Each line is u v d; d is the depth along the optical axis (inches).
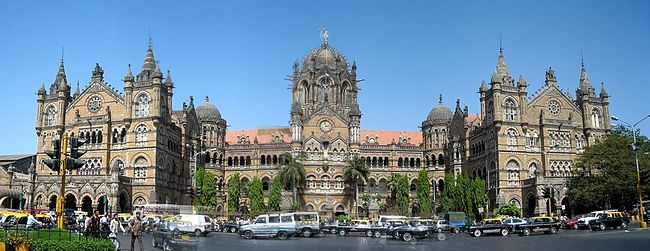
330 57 5851.4
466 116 5108.3
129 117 4357.8
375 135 6013.8
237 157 5482.3
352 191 5172.2
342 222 3292.3
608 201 3973.9
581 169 4394.7
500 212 4126.5
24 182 4512.8
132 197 4222.4
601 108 4788.4
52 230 1727.4
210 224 2960.1
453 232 3496.6
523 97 4571.9
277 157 5383.9
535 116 4606.3
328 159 5221.5
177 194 4650.6
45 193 4133.9
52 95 4658.0
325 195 5137.8
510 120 4517.7
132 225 1690.5
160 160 4335.6
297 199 5054.1
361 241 2561.5
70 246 1374.3
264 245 2256.4
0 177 4544.8
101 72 4621.1
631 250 1796.3
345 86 5846.5
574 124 4687.5
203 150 5290.4
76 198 4069.9
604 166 3939.5
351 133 5285.4
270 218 2773.1
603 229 3120.1
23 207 4252.0
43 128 4598.9
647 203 5162.4
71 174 4402.1
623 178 3784.5
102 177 4074.8
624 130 5290.4
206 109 5551.2
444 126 5580.7
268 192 5290.4
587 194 3902.6
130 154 4303.6
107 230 1975.9
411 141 6008.9
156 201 4190.5
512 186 4419.3
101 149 4384.8
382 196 5295.3
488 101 4680.1
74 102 4589.1
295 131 5226.4
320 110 5359.3
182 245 1797.5
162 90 4478.3
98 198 4028.1
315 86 5703.7
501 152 4439.0
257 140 5654.5
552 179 4227.4
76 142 1518.2
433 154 5551.2
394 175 5255.9
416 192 5447.8
